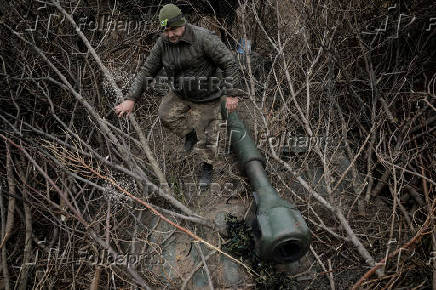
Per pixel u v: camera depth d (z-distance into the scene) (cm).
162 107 327
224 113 333
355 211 352
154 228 313
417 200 343
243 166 318
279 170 365
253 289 277
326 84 399
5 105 406
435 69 440
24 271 297
